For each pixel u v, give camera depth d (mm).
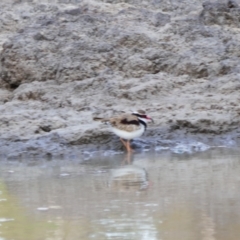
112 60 19109
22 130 15031
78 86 18047
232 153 13945
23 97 18000
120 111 16203
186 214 9219
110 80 18016
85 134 14492
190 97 17250
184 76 18422
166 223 8836
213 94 17406
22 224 8984
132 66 18891
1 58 19844
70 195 10453
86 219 9109
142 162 13141
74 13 21578
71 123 15430
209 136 15383
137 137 14570
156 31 20891
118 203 9883
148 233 8469
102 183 11242
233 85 17672
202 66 18766
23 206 9875
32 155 13977
